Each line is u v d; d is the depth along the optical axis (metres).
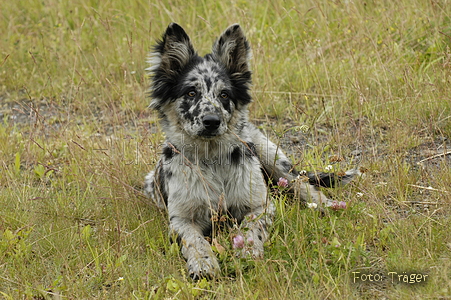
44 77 13.40
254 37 13.01
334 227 6.36
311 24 13.05
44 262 6.60
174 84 7.38
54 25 15.67
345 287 5.52
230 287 5.86
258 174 7.36
